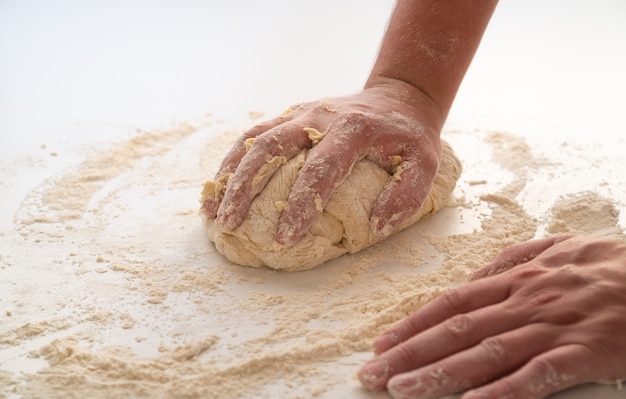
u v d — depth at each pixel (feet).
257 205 1.97
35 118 2.70
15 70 3.05
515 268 1.73
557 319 1.60
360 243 2.02
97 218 2.20
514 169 2.37
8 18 3.51
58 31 3.40
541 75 2.97
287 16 3.56
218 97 2.85
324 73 3.01
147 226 2.17
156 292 1.92
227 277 1.98
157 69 3.08
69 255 2.05
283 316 1.84
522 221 2.13
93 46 3.27
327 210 1.98
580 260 1.72
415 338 1.61
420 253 2.04
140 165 2.44
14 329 1.80
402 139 2.02
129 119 2.70
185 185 2.35
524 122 2.64
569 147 2.47
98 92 2.89
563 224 2.09
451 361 1.57
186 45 3.29
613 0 3.59
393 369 1.59
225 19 3.55
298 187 1.92
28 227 2.16
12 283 1.95
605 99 2.77
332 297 1.90
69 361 1.71
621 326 1.59
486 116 2.68
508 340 1.57
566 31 3.33
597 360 1.56
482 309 1.63
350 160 1.96
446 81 2.13
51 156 2.47
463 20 2.10
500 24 3.44
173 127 2.64
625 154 2.42
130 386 1.65
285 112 2.17
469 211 2.20
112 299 1.90
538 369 1.53
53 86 2.93
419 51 2.12
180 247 2.09
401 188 1.97
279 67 3.07
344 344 1.75
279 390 1.65
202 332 1.80
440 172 2.19
